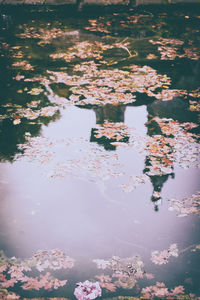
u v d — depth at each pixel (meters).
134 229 3.40
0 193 3.77
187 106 5.20
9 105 5.16
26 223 3.46
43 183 3.92
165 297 2.77
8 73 5.96
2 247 3.20
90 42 7.10
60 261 3.07
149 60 6.47
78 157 4.26
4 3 8.39
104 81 5.75
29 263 3.05
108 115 5.02
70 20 8.14
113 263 3.07
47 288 2.83
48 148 4.39
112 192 3.82
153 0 8.52
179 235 3.34
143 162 4.18
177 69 6.18
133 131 4.70
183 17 8.32
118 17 8.30
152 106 5.21
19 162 4.18
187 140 4.51
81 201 3.71
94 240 3.29
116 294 2.79
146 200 3.72
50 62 6.33
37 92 5.46
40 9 8.40
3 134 4.61
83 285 2.78
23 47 6.85
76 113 5.05
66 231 3.38
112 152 4.33
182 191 3.82
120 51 6.78
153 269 3.02
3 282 2.87
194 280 2.92
